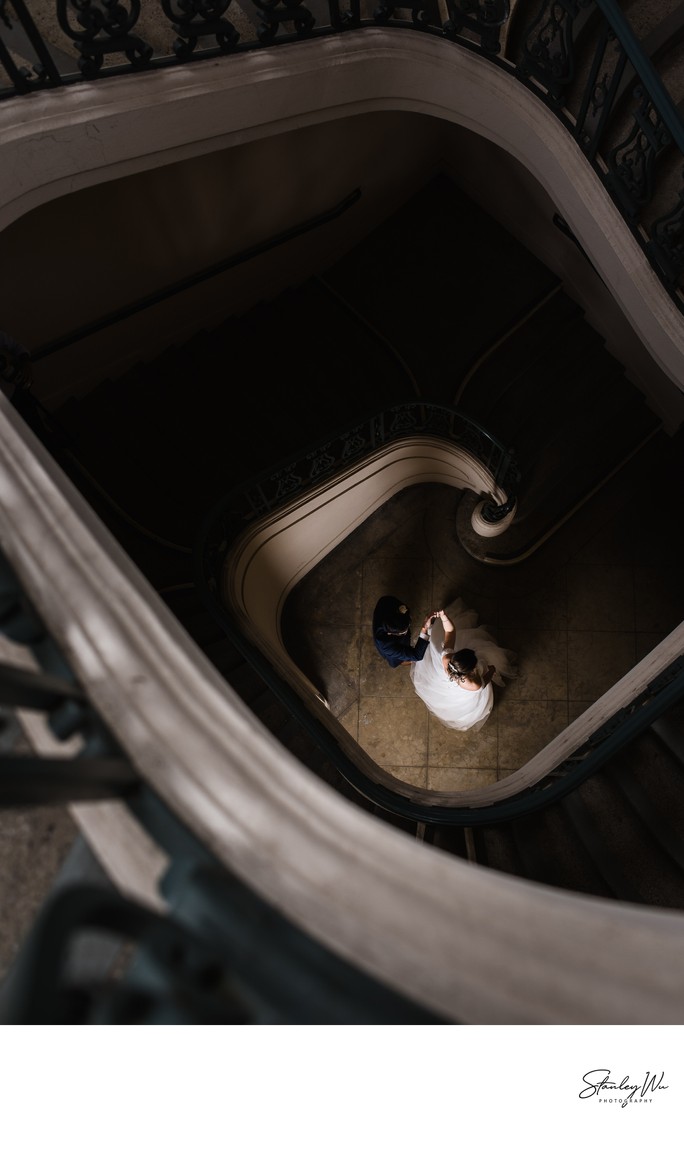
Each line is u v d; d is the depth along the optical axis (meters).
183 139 3.83
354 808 1.38
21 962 0.86
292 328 7.77
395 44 4.20
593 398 8.27
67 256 5.05
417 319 8.24
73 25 3.65
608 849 4.25
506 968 1.21
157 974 1.00
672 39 4.36
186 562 6.22
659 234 4.22
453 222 8.55
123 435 6.34
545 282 8.35
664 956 1.29
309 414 7.24
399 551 8.38
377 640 7.26
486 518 7.95
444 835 5.09
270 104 4.00
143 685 1.39
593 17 4.39
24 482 1.61
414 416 7.45
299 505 7.10
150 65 3.50
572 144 4.39
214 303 7.06
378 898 1.25
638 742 4.48
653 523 8.07
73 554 1.52
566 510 8.16
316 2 4.30
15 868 1.45
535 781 5.42
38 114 3.26
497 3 4.13
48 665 1.42
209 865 1.25
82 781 1.12
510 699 7.78
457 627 7.97
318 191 7.02
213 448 6.62
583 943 1.27
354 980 1.18
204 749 1.35
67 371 5.93
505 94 4.41
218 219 6.10
